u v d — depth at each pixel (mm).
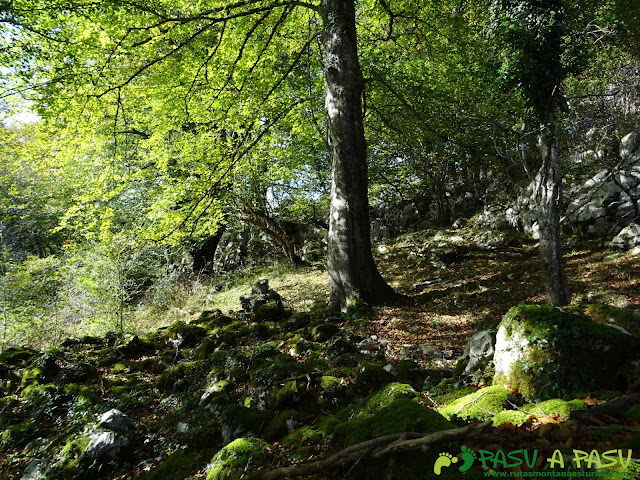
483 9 8938
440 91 12172
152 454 4133
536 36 5711
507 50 6164
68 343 7809
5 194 19719
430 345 6270
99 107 11008
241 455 3240
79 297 10953
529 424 2707
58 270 12562
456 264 12414
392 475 2254
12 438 4641
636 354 3279
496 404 3104
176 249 16531
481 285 9508
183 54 10875
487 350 4230
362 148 8742
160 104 11609
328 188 19516
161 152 11914
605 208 11305
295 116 12594
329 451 2961
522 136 6441
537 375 3262
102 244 10570
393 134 14930
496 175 16844
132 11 8508
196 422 4523
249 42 10633
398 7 12039
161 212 10695
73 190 17625
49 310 11984
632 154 11266
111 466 3891
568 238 11953
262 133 9898
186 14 10578
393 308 8289
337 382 4559
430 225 19094
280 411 4207
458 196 20344
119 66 10531
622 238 9961
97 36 8828
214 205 11859
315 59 12609
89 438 4039
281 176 16094
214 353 6250
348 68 8656
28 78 8758
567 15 6473
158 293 14070
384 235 20125
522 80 5984
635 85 10594
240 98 10305
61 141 12711
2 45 8336
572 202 12344
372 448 2492
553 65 5840
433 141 13984
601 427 2324
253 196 16750
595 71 11078
